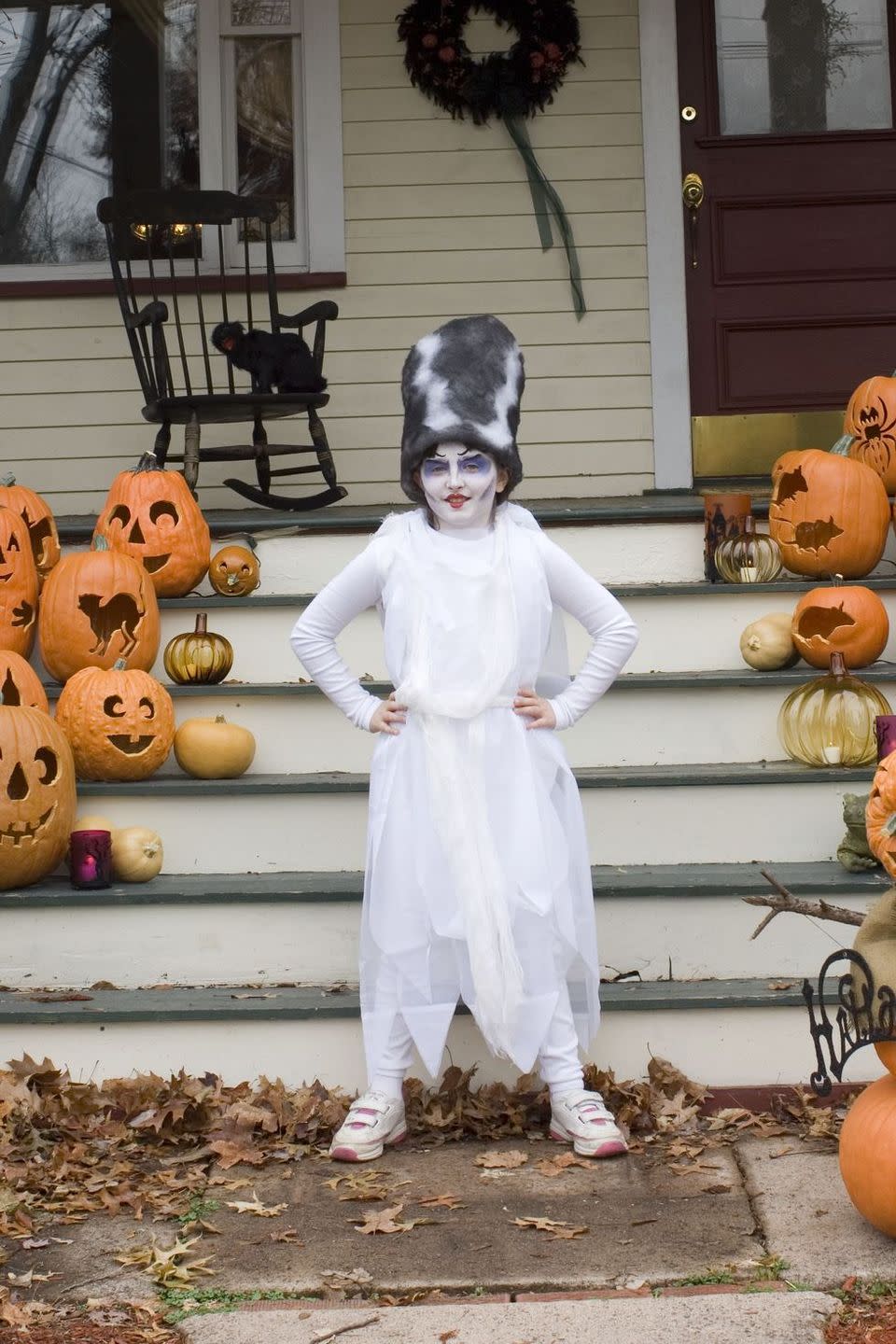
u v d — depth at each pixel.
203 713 4.01
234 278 6.07
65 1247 2.60
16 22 6.21
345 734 4.00
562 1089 3.01
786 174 6.05
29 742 3.53
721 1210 2.69
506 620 2.98
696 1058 3.23
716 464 6.09
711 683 3.92
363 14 6.00
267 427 6.02
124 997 3.36
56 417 6.05
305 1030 3.24
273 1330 2.28
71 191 6.22
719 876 3.49
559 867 2.99
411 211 6.02
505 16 5.95
